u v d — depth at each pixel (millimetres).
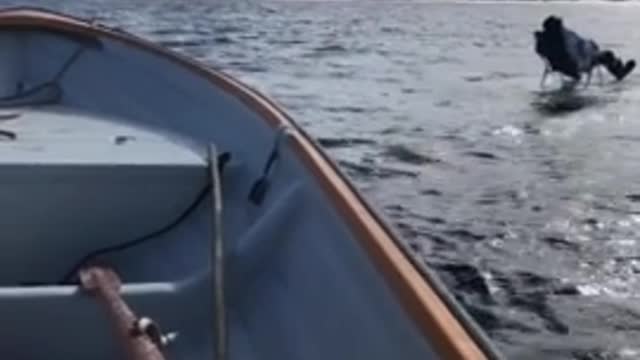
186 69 5938
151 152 4758
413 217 10234
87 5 46375
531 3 83938
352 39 34531
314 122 16188
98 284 3494
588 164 13281
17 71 6941
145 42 6648
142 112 5977
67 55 6914
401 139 14734
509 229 9867
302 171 4000
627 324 7480
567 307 7809
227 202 4484
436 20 50469
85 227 4391
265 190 4250
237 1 58312
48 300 3443
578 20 55750
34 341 3465
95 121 5723
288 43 31625
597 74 23969
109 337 3475
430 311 2475
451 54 29922
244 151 4754
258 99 5102
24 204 4344
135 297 3611
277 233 3879
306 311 3334
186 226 4441
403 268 2764
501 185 11812
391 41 34562
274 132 4516
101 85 6508
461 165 12914
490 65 26750
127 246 4383
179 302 3652
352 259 3115
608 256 9117
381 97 19562
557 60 22172
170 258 4301
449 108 18281
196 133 5309
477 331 2371
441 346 2336
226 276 3854
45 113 5988
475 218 10250
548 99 20047
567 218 10383
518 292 8094
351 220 3250
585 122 17109
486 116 17422
